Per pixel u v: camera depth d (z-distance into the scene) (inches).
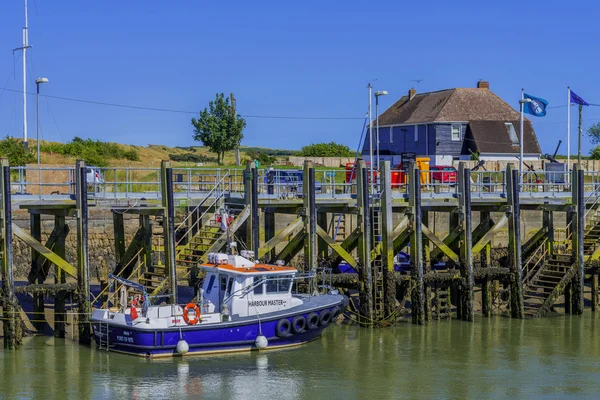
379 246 1781.5
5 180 1456.7
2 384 1295.5
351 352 1520.7
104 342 1475.1
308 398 1262.3
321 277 1683.1
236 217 1630.2
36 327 1601.9
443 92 3400.6
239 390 1290.6
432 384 1343.5
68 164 2689.5
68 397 1245.1
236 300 1491.1
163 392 1275.8
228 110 3417.8
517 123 3280.0
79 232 1509.6
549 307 1857.8
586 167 2965.1
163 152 4099.4
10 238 1461.6
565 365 1462.8
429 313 1759.4
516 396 1295.5
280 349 1521.9
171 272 1557.6
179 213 1814.7
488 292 1836.9
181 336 1433.3
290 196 1793.8
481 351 1546.5
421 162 2246.6
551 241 1957.4
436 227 2118.6
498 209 1862.7
